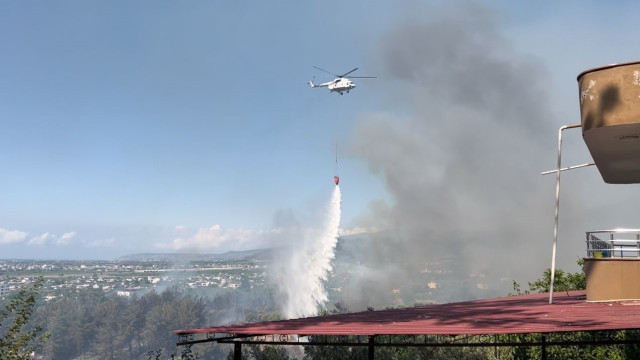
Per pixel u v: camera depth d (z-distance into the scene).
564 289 52.62
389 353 59.97
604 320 17.64
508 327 16.92
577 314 19.58
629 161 22.09
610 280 22.83
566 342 18.14
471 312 22.98
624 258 22.61
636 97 21.16
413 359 56.28
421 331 16.81
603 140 22.02
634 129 21.17
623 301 22.39
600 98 21.95
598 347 39.22
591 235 24.22
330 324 20.55
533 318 19.14
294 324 21.19
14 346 21.36
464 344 18.14
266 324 21.80
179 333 19.95
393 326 18.72
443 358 52.69
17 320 21.64
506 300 30.52
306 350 61.81
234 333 19.50
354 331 17.67
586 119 22.48
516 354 46.69
